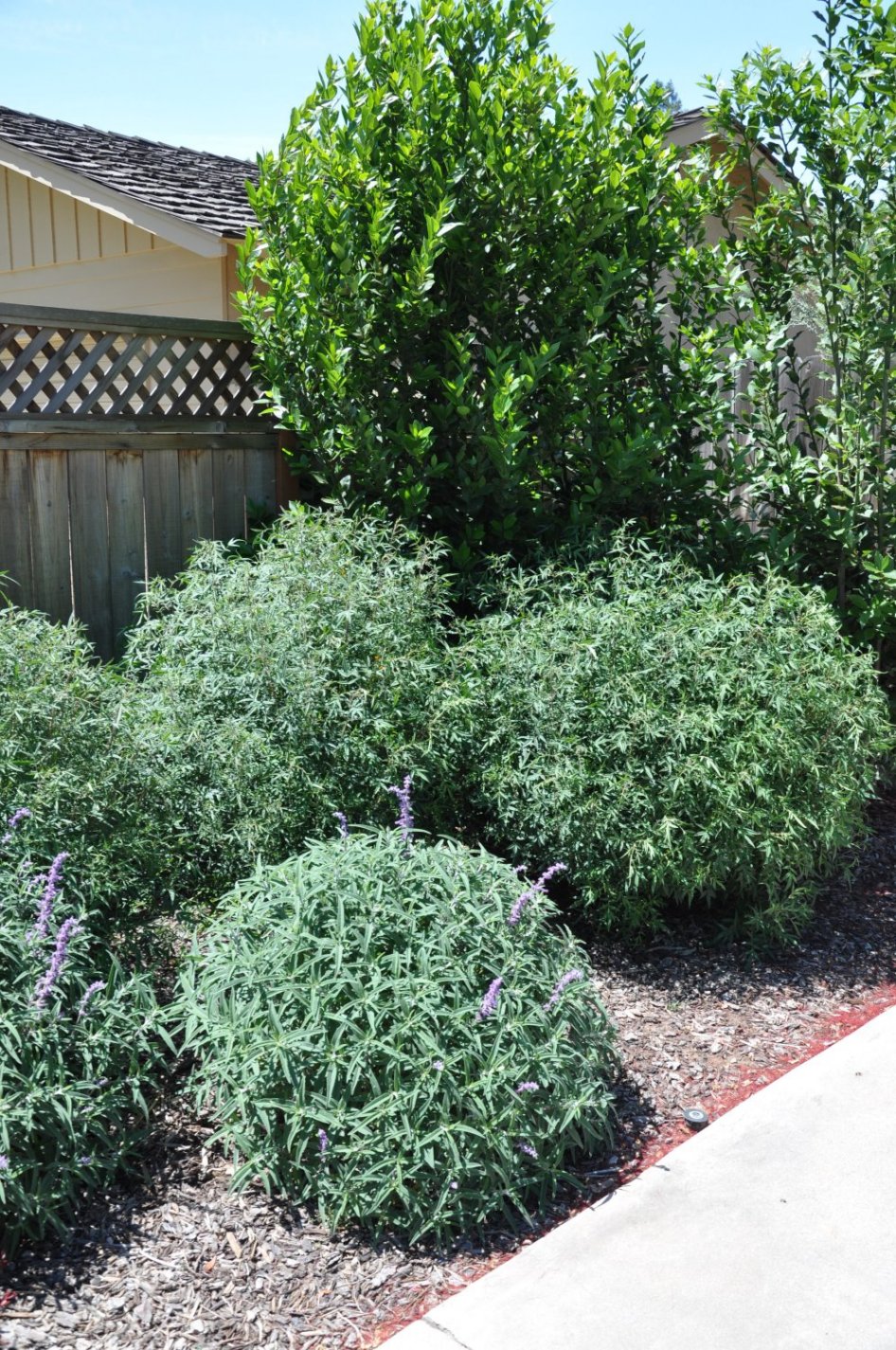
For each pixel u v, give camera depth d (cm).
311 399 520
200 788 351
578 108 523
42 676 316
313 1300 239
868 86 508
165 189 726
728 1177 279
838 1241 255
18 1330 225
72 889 294
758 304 544
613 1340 226
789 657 411
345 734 375
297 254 507
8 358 753
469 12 516
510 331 533
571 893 433
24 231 827
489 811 416
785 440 544
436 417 516
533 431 536
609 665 398
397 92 501
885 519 539
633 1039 348
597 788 389
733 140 573
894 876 483
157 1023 279
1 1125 241
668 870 387
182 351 610
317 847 308
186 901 342
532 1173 275
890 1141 294
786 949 413
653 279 557
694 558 515
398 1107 254
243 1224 259
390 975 272
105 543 503
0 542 465
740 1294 238
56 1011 260
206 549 443
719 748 388
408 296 489
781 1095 315
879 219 506
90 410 495
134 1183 271
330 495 540
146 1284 240
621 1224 262
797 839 403
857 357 526
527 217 505
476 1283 242
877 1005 379
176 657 399
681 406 532
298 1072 259
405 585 425
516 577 476
